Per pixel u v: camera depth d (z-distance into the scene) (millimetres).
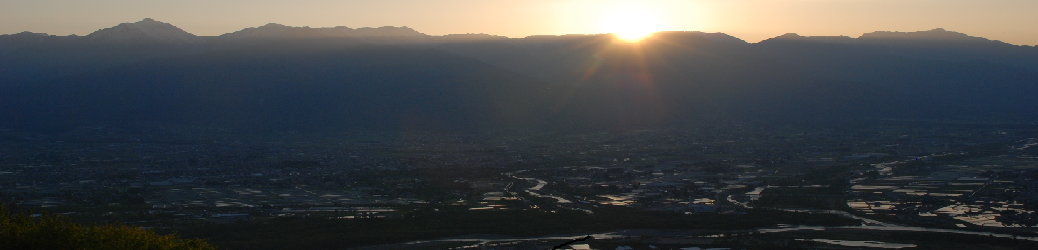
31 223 124812
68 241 117188
